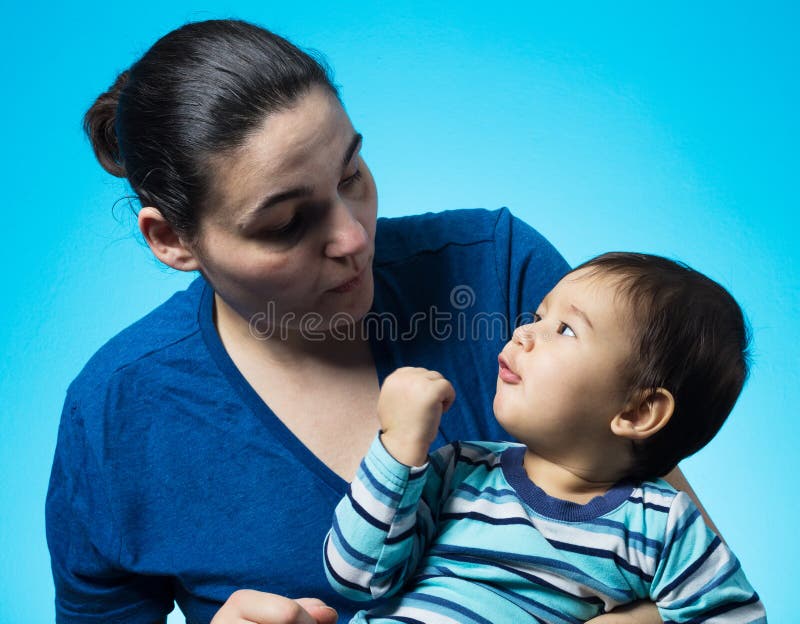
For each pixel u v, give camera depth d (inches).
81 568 45.5
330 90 35.7
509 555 37.9
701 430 39.4
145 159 36.4
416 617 37.1
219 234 35.8
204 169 34.3
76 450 44.3
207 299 44.9
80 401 44.3
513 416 39.1
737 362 39.4
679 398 38.4
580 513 38.4
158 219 37.7
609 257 41.0
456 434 43.9
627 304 38.1
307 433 42.8
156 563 43.0
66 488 44.9
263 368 43.3
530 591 38.2
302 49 39.9
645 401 38.3
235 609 36.4
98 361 45.4
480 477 40.5
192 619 45.2
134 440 43.3
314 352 42.8
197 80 34.7
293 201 34.4
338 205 35.5
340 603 42.6
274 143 33.5
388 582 37.7
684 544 37.9
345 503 37.6
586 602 38.6
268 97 33.9
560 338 38.9
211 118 34.0
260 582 42.4
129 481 43.1
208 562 42.4
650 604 39.0
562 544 38.0
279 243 35.7
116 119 38.2
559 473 39.9
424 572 39.1
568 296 39.4
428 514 39.6
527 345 39.3
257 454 42.5
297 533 42.1
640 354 37.8
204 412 43.0
